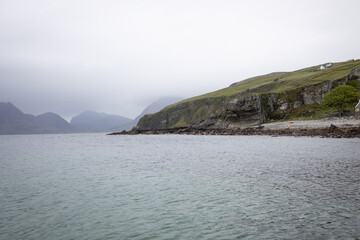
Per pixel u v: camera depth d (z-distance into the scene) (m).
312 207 15.62
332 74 156.25
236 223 13.70
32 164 37.44
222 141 74.00
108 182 24.06
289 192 18.88
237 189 20.17
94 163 37.28
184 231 12.96
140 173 28.09
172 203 17.28
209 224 13.70
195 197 18.44
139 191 20.53
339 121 85.19
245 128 115.25
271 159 35.09
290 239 11.70
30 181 25.22
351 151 40.16
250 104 125.88
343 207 15.44
